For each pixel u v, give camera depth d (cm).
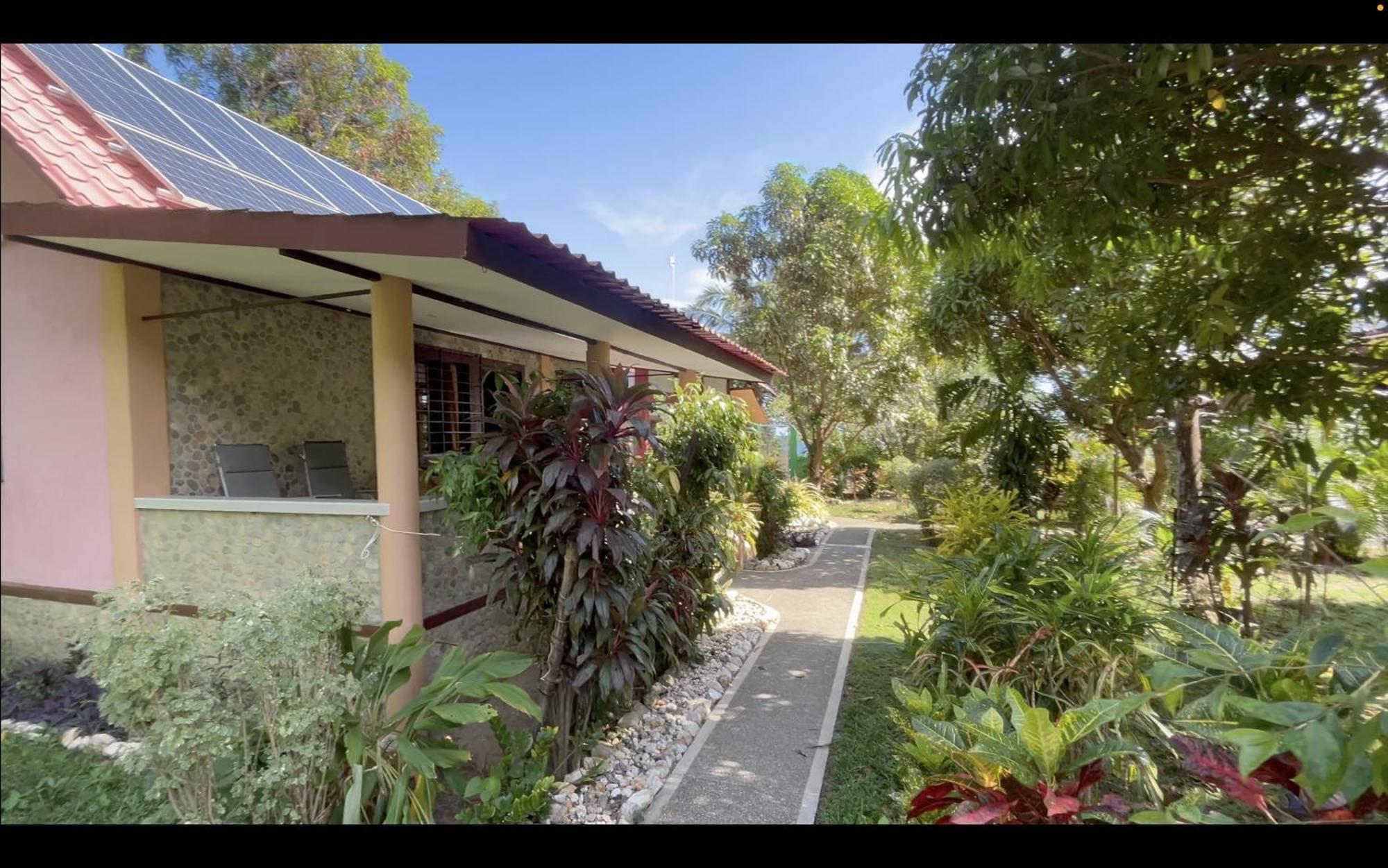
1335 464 490
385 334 454
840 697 552
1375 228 439
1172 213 488
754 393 1504
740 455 756
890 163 459
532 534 434
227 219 394
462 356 943
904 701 379
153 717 300
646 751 462
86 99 610
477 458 433
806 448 2106
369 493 777
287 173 793
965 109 430
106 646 299
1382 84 391
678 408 712
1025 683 427
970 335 1112
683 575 599
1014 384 1157
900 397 1892
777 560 1134
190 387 570
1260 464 652
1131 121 414
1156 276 656
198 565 492
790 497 1250
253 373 632
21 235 418
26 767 381
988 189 439
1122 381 751
